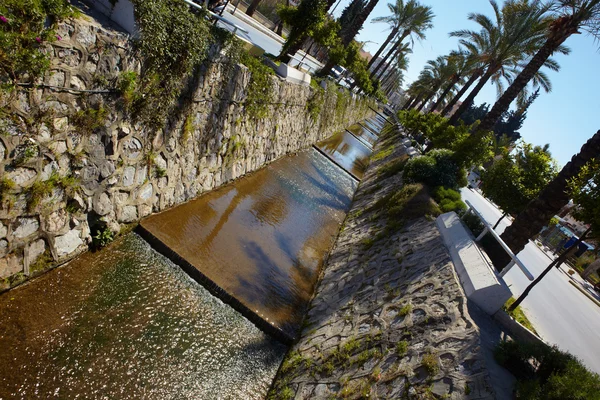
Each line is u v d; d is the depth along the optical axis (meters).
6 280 4.52
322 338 6.23
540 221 8.51
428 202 10.21
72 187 5.25
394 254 8.20
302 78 14.94
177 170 7.88
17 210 4.48
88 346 4.54
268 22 35.56
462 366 4.48
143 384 4.49
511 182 13.35
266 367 5.82
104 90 5.31
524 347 4.67
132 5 5.34
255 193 11.07
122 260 6.10
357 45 35.34
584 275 22.03
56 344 4.34
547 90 20.98
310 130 19.05
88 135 5.31
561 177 8.27
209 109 8.39
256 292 7.00
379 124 51.84
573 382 4.01
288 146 15.93
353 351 5.58
